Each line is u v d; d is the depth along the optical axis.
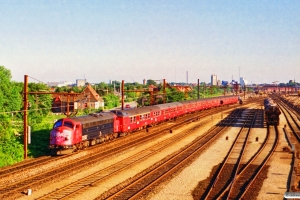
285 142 42.72
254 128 57.31
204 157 33.62
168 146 40.19
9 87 75.88
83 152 35.03
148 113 55.44
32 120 65.44
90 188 22.81
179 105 72.44
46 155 33.88
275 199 20.84
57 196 20.89
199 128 57.62
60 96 101.44
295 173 26.94
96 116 39.78
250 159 32.56
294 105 112.31
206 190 22.48
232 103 120.62
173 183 24.20
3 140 35.72
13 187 22.80
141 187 23.00
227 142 42.94
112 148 37.78
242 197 20.91
